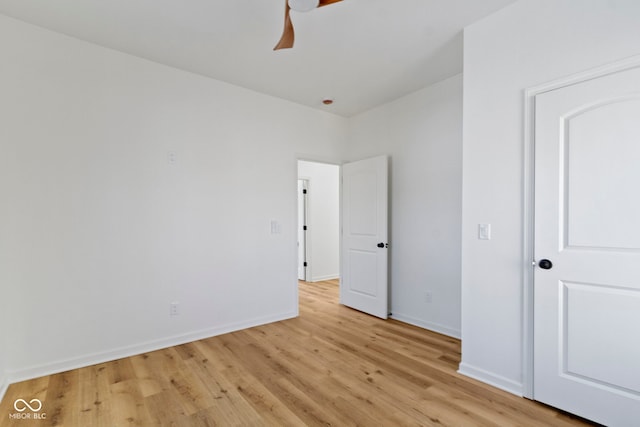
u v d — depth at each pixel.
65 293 2.45
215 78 3.21
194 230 3.08
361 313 3.97
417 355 2.74
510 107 2.15
